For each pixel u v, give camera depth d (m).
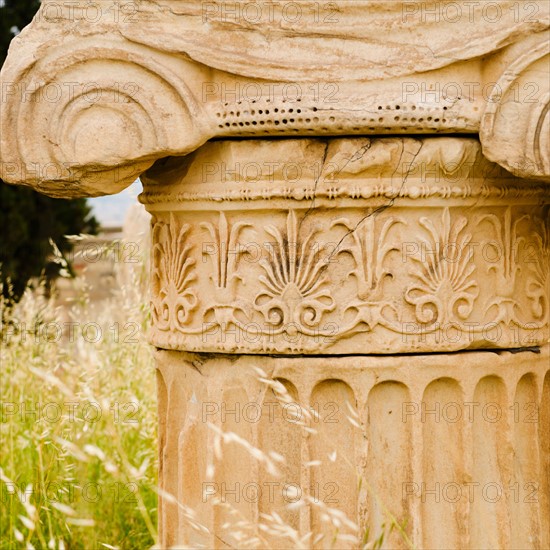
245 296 4.34
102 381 6.13
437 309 4.26
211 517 4.46
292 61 4.14
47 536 5.38
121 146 4.22
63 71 4.24
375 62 4.11
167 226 4.62
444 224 4.27
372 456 4.31
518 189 4.38
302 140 4.22
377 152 4.16
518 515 4.54
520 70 4.02
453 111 4.10
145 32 4.20
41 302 7.45
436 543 4.36
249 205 4.29
